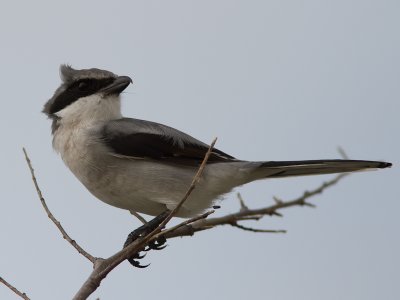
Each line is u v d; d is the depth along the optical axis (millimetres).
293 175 10945
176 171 10641
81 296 7668
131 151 10570
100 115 11086
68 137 10859
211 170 10805
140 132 10695
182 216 10984
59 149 10992
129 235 10211
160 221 10359
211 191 10930
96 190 10859
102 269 7969
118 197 10828
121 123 10938
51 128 11414
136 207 10969
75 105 11117
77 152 10648
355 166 10523
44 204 8664
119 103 11461
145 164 10562
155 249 10258
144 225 10281
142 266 10242
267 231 6781
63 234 8414
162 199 10578
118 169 10547
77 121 11008
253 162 10859
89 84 11258
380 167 10430
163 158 10750
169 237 10227
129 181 10555
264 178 11117
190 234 10312
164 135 10820
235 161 11000
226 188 10984
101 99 11156
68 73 11469
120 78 11391
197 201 10883
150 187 10547
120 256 7859
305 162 10648
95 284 7801
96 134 10656
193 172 10773
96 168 10586
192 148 10891
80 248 8305
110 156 10539
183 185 10641
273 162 10797
